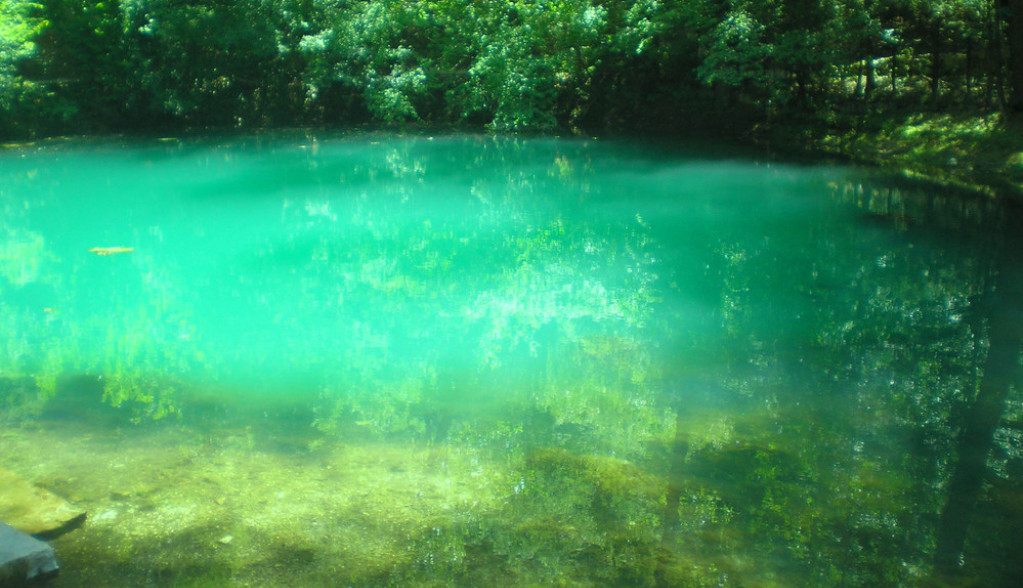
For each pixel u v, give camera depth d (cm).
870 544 314
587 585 283
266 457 391
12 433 416
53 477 365
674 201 1183
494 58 2058
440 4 2156
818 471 378
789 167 1473
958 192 1199
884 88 1784
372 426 432
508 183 1368
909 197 1166
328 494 351
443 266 828
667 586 282
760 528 325
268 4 2092
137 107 2078
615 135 1992
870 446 407
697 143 1833
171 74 2067
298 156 1708
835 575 291
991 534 322
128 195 1241
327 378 513
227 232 988
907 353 549
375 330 614
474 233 989
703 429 428
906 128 1584
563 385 499
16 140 1920
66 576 287
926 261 813
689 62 1988
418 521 328
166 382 503
